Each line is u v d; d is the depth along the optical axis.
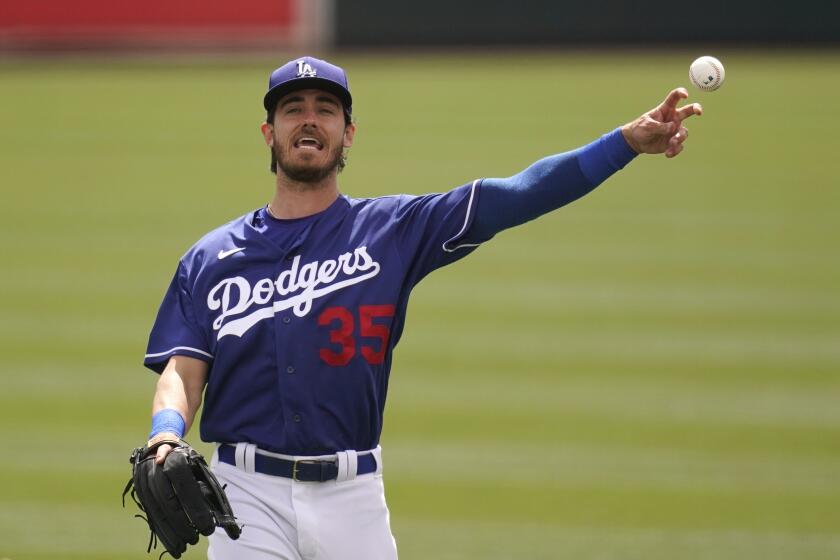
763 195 69.31
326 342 16.08
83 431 35.06
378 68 112.00
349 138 17.12
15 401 37.66
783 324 46.12
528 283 52.72
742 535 27.59
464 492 30.50
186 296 16.58
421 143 82.62
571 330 45.62
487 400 37.97
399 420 36.22
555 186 15.97
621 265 55.47
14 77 108.81
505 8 118.06
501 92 100.31
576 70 108.81
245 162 78.38
